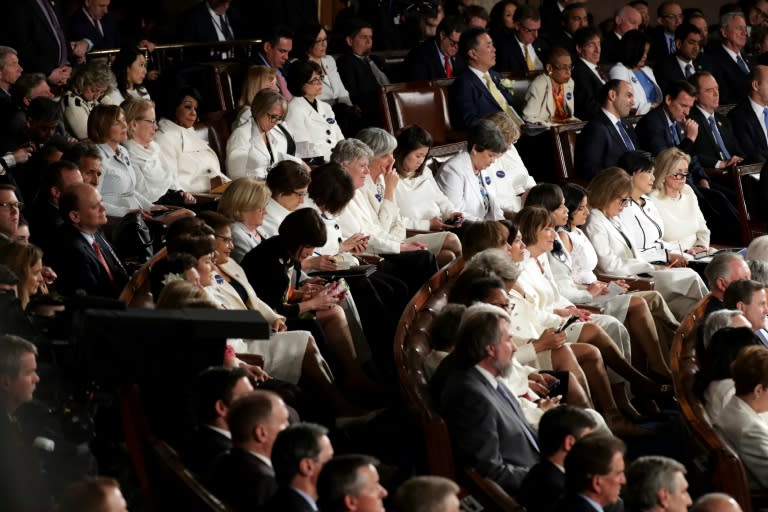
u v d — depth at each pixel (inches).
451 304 825.5
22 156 1048.8
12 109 1108.5
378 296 1040.2
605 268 1154.7
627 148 1465.3
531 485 680.4
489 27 1812.3
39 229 947.3
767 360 788.0
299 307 929.5
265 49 1477.6
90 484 533.3
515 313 946.7
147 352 651.5
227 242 893.8
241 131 1224.2
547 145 1451.8
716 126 1589.6
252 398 628.1
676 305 1141.1
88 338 643.5
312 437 596.7
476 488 700.0
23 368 642.2
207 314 660.1
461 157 1257.4
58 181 947.3
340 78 1569.9
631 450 938.7
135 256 989.8
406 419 858.1
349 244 1076.5
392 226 1165.1
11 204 878.4
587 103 1646.2
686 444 836.0
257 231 994.7
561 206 1085.1
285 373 876.6
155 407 684.1
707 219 1454.2
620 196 1159.6
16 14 1371.8
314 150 1315.2
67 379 668.1
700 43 1873.8
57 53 1401.3
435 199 1216.2
